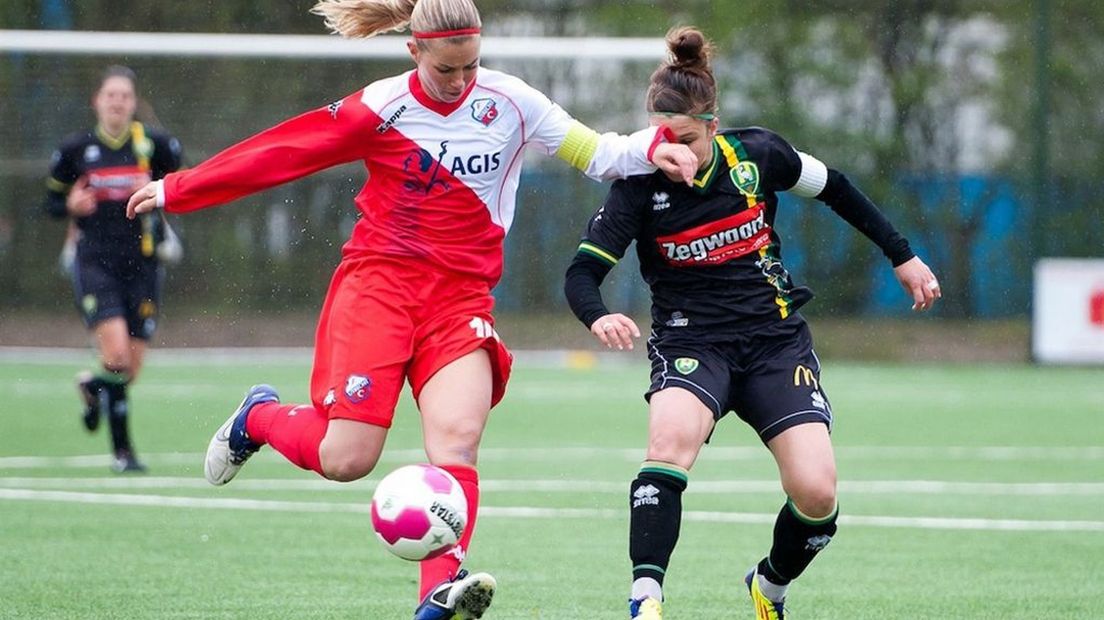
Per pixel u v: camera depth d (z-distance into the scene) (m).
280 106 62.19
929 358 67.50
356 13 17.36
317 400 16.58
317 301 65.75
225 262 65.44
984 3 70.38
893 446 40.22
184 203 16.41
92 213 33.16
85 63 62.06
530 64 66.50
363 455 16.14
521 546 23.88
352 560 22.31
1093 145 66.50
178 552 22.84
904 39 71.12
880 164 69.81
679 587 20.62
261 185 16.47
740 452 39.06
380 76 62.53
